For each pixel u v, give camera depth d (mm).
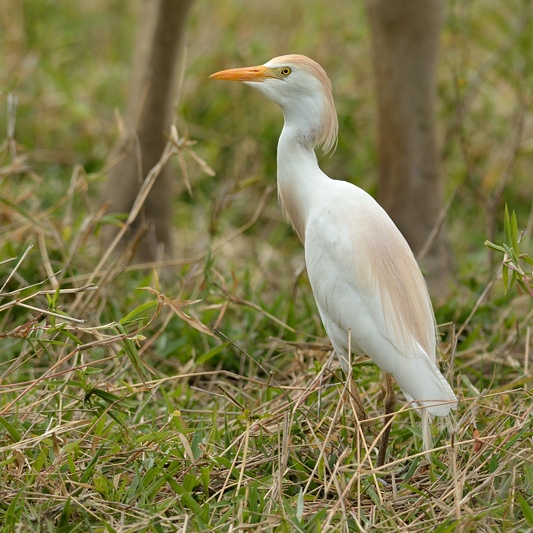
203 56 12820
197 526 5461
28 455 6188
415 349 6016
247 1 14742
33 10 13578
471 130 11781
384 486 6074
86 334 7758
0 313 8320
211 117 12188
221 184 11430
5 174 8906
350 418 6398
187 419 6844
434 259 9008
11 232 8844
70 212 9375
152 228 9312
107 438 6242
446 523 5289
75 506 5629
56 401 6867
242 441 6324
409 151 8930
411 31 8711
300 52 13102
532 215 9062
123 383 6621
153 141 9312
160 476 5895
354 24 13672
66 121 12055
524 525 5461
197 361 7473
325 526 5273
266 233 10984
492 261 9031
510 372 7617
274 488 5676
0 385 6195
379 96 9008
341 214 6320
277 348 7844
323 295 6312
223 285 8047
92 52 13953
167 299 6262
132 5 14664
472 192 11102
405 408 6199
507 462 5715
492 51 12656
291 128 6793
